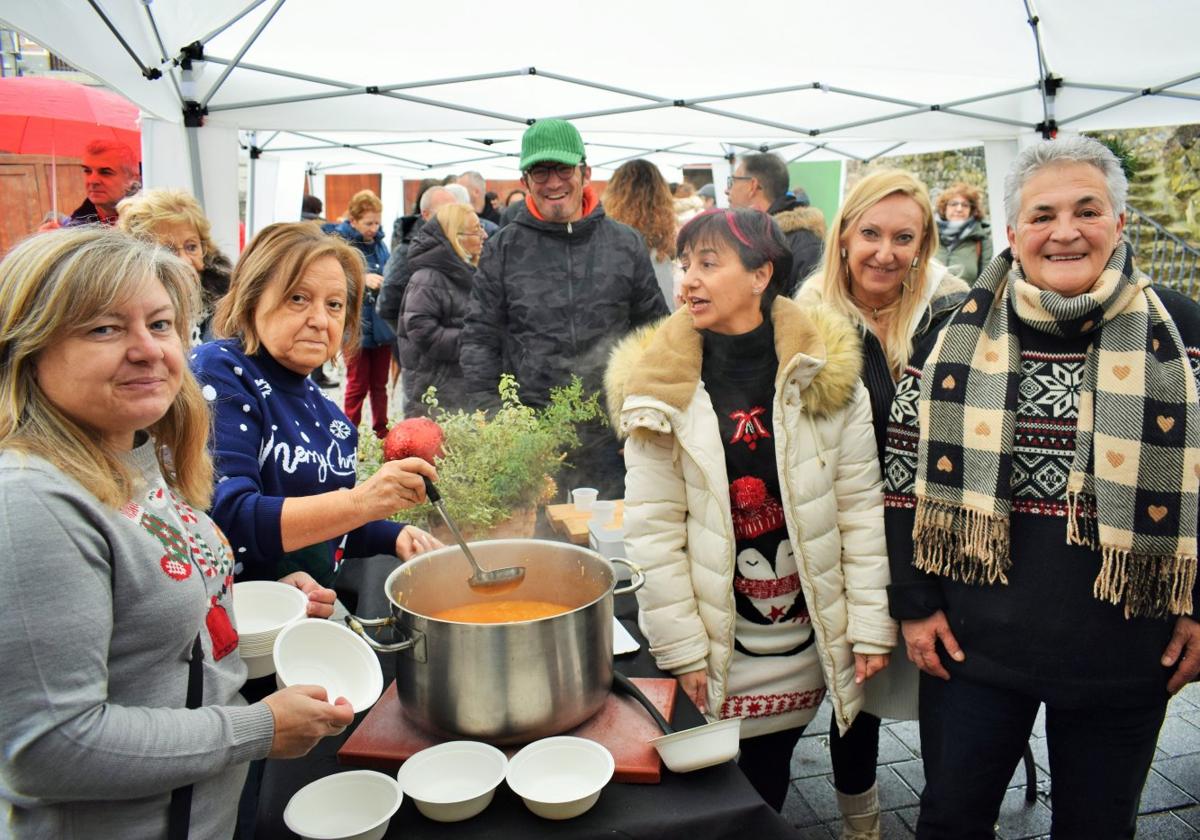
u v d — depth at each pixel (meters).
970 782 1.71
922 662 1.75
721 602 1.76
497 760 1.24
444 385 4.51
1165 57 4.16
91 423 0.97
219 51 4.07
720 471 1.73
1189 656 1.58
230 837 1.11
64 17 2.64
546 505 2.54
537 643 1.27
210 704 1.10
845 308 2.13
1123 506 1.51
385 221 10.51
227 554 1.22
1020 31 4.35
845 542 1.87
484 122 4.81
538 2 4.09
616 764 1.26
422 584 1.55
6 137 5.25
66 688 0.88
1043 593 1.60
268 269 1.65
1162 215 8.85
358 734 1.37
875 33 4.35
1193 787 2.53
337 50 4.20
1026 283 1.64
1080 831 1.68
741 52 4.49
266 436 1.67
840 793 2.18
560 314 3.12
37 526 0.87
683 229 1.74
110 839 0.97
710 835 1.19
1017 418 1.64
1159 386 1.52
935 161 11.48
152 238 1.10
